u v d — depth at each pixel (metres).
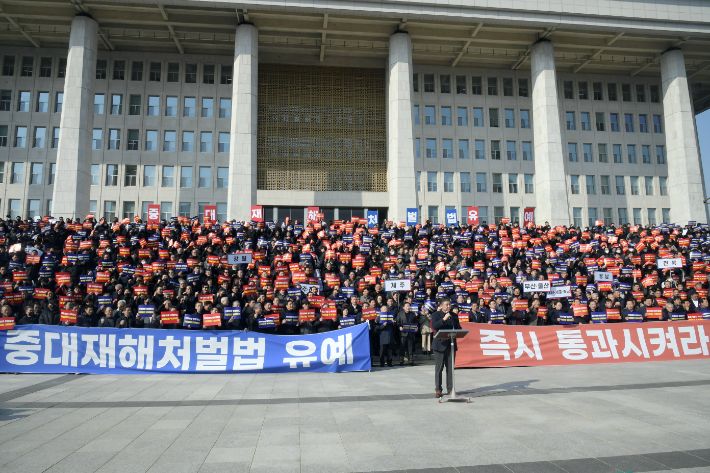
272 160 34.97
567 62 36.84
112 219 33.09
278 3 28.36
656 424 6.26
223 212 33.81
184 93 34.69
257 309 11.69
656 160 38.78
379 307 12.40
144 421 6.50
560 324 12.52
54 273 15.88
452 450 5.28
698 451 5.23
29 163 33.00
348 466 4.81
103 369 10.38
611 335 11.77
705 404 7.31
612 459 4.99
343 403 7.60
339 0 28.77
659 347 11.85
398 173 30.06
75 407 7.33
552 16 30.50
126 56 34.44
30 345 10.38
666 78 34.47
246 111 29.42
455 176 36.16
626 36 32.78
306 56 35.19
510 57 35.84
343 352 11.02
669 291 14.77
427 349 13.47
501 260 17.80
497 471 4.66
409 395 8.21
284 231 21.08
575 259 18.53
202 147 34.41
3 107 33.41
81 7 28.95
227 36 32.97
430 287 15.22
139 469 4.73
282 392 8.50
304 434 5.89
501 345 11.45
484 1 29.69
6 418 6.68
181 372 10.48
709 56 36.19
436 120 36.50
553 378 9.66
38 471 4.68
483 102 37.31
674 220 33.56
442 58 36.00
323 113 36.00
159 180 33.72
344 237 19.84
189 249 17.89
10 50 33.75
